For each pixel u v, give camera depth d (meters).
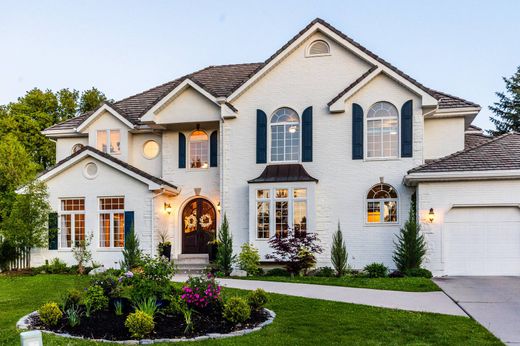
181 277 17.64
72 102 40.47
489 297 12.35
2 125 35.66
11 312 10.98
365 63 19.27
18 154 27.38
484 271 16.92
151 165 22.16
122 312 9.88
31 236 19.12
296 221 18.67
